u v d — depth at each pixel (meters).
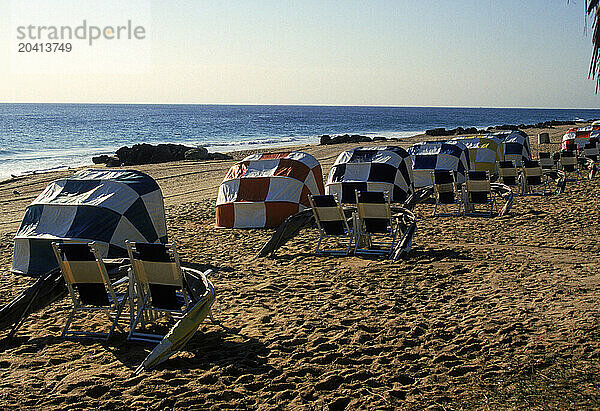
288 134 73.19
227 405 4.33
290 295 7.34
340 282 7.86
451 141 19.08
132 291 5.88
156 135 68.62
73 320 6.65
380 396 4.36
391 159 15.40
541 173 15.95
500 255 8.94
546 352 4.99
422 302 6.82
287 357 5.26
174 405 4.34
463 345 5.31
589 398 4.11
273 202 12.78
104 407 4.34
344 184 15.06
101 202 9.83
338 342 5.56
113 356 5.46
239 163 14.03
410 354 5.18
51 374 5.04
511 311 6.21
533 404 4.08
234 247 10.65
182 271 6.29
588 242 9.62
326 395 4.45
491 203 12.95
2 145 51.84
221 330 6.10
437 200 13.41
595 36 3.54
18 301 6.01
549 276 7.58
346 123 110.38
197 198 18.50
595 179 18.88
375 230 9.45
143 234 10.16
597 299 6.41
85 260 5.80
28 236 9.55
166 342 5.17
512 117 164.88
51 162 37.22
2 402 4.45
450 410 4.09
